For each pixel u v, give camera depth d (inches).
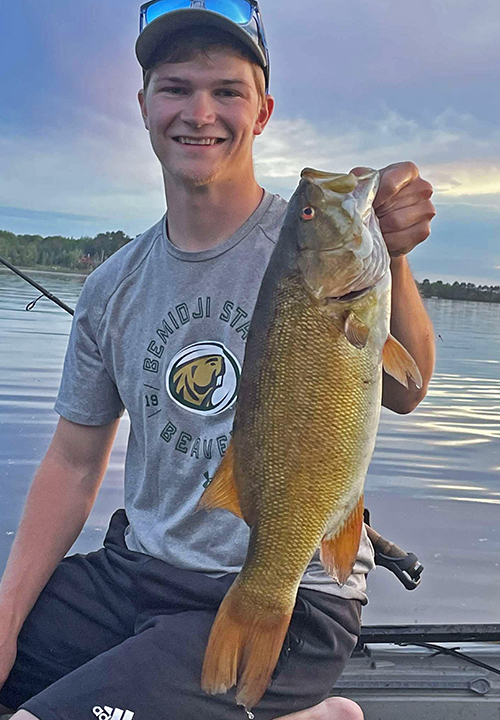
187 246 104.4
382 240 77.7
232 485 82.2
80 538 174.7
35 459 225.9
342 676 113.4
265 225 102.7
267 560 80.4
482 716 110.0
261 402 79.7
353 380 77.5
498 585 154.9
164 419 101.7
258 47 100.9
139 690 83.8
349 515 80.0
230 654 80.9
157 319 104.0
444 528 195.5
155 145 103.8
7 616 102.6
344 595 95.9
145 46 101.4
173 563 98.3
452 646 121.2
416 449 285.9
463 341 524.1
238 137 100.4
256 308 81.0
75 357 112.8
